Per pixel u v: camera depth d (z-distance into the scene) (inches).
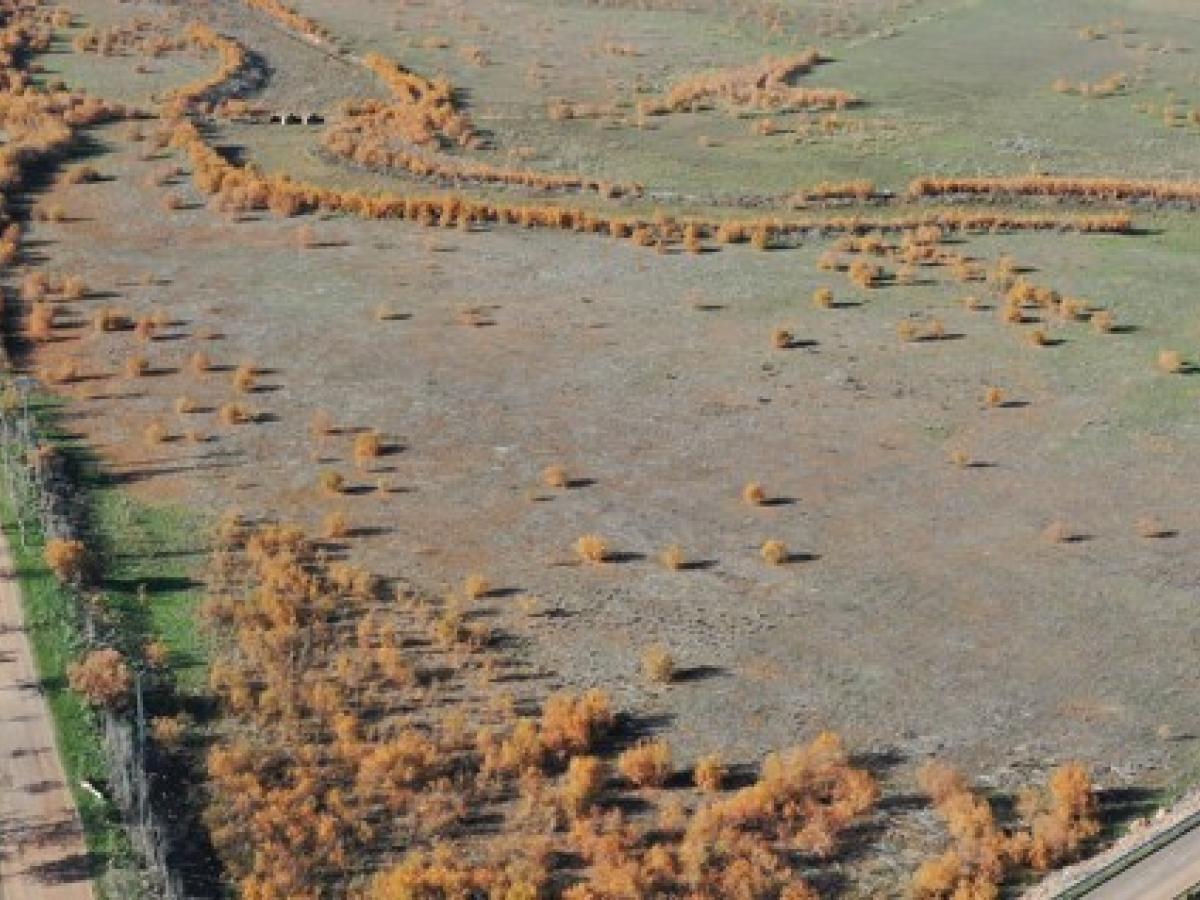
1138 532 2246.6
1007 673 1930.4
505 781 1717.5
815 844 1617.9
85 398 2625.5
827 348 2847.0
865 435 2529.5
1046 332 2920.8
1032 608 2065.7
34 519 2217.0
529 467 2417.6
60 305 3002.0
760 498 2322.8
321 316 2970.0
